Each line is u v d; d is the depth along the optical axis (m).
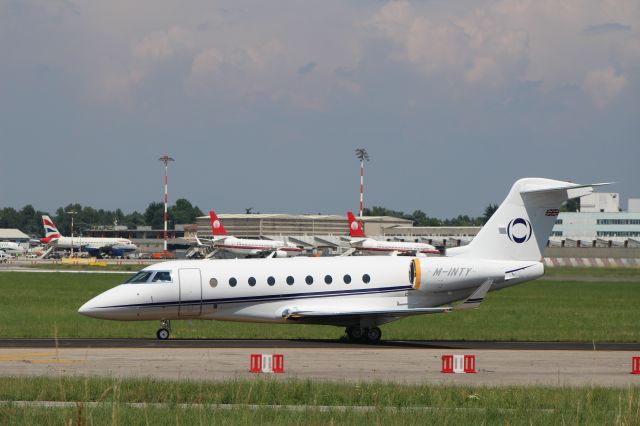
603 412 68.25
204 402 69.12
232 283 122.19
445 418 63.47
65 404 68.94
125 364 93.12
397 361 98.94
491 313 176.00
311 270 124.31
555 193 128.88
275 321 123.31
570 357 105.06
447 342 123.94
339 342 121.69
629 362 100.88
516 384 83.50
